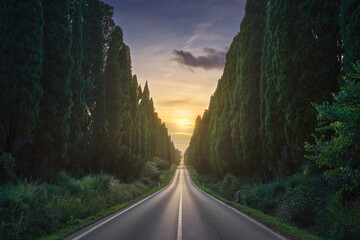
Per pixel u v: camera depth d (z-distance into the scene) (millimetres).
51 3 14188
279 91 13078
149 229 7078
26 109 10992
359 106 4770
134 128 32438
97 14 24312
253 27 23281
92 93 22297
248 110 22016
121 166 26797
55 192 9977
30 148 12422
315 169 10648
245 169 24188
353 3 8258
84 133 21578
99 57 23812
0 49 10703
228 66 33281
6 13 11078
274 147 16141
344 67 8594
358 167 5273
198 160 63344
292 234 6430
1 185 8977
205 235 6344
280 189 12883
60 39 14008
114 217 9289
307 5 11641
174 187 35906
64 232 6719
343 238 5922
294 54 11867
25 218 6836
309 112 11000
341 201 7496
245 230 7000
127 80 29125
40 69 11984
